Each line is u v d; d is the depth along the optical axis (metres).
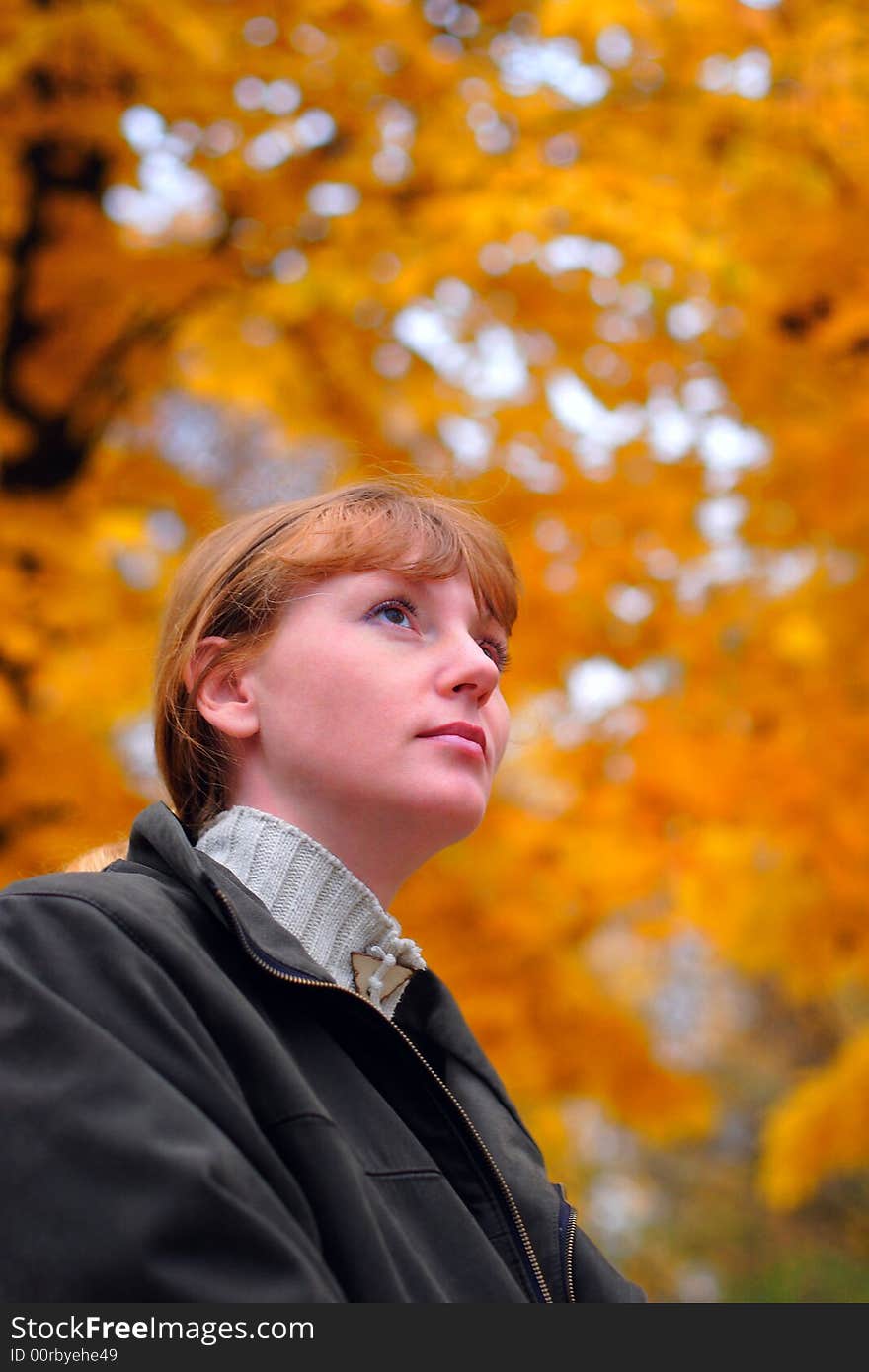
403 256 3.82
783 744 4.39
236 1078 1.01
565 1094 4.90
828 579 4.30
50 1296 0.84
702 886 4.76
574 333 4.15
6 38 3.51
